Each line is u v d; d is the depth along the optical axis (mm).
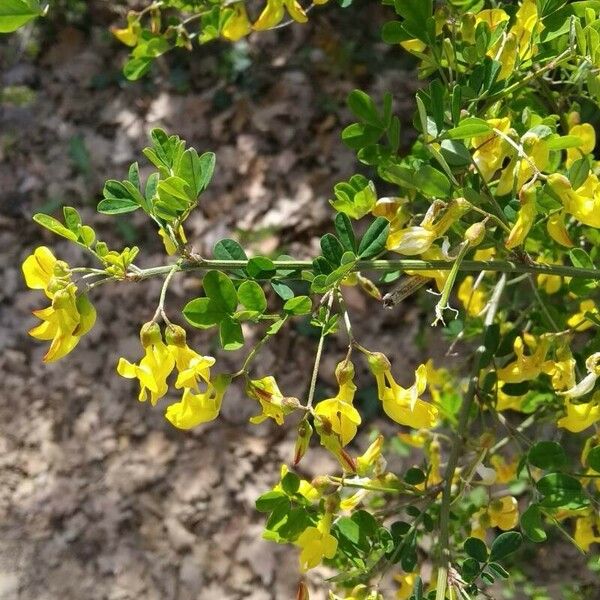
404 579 229
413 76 617
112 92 707
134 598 495
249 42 676
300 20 219
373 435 485
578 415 199
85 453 556
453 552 251
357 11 661
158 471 540
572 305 267
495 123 181
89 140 685
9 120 711
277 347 553
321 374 540
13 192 675
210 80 681
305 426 174
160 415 563
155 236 627
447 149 172
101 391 578
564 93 235
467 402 228
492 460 269
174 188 159
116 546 517
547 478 192
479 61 189
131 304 602
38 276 172
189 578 499
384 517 221
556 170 202
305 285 540
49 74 731
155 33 266
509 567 435
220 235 606
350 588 225
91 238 169
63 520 530
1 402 583
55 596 498
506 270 185
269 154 631
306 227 592
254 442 538
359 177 196
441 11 199
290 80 649
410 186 174
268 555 498
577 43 182
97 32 739
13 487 547
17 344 607
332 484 193
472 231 167
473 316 277
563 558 436
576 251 199
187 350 169
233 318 167
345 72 641
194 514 521
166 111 678
